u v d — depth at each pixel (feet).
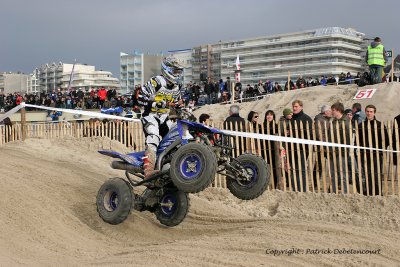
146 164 20.35
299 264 16.38
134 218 23.47
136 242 20.98
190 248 18.13
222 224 23.63
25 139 45.39
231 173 20.43
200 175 18.30
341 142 28.78
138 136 41.73
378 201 27.14
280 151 30.68
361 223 25.75
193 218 25.08
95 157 40.32
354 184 28.37
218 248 18.12
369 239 19.13
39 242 18.85
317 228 20.49
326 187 29.17
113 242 20.66
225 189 32.27
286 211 28.50
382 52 56.49
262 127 30.71
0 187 22.63
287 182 31.17
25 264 16.19
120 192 21.27
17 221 19.85
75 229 20.99
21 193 22.58
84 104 86.43
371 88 55.01
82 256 18.11
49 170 28.89
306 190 29.71
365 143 28.43
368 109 28.71
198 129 20.04
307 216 27.50
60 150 41.83
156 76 20.68
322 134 29.63
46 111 87.15
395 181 28.12
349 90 57.47
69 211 22.95
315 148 29.43
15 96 98.32
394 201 26.81
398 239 19.40
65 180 27.20
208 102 77.25
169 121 21.06
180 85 21.08
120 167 21.84
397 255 17.69
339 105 30.12
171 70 20.51
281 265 16.22
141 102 20.81
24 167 28.43
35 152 39.88
